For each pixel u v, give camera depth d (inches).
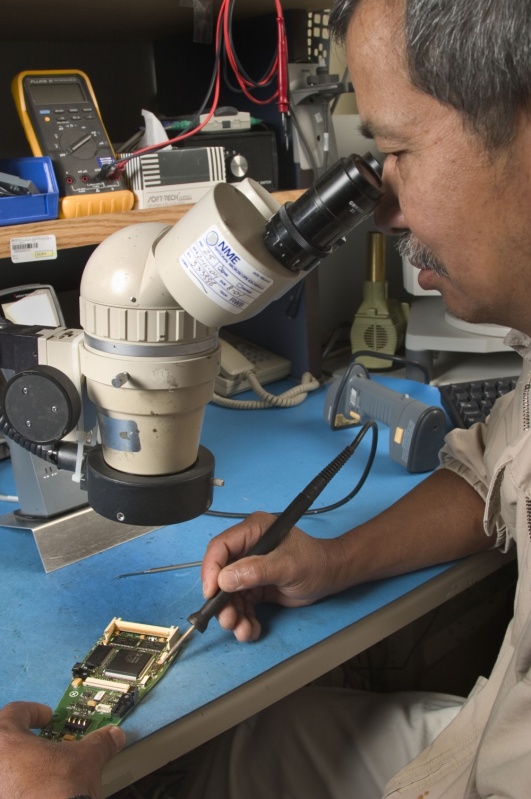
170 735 23.5
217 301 20.5
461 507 33.4
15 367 25.4
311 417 48.6
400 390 51.2
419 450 40.1
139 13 42.6
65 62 50.5
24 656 26.7
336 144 54.7
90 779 20.7
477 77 18.0
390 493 38.5
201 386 22.5
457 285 22.8
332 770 32.5
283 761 33.2
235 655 26.7
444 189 20.3
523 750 22.7
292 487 39.0
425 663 53.0
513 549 34.1
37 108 38.0
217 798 32.4
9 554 33.5
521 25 17.1
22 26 43.2
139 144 43.8
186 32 50.4
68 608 29.5
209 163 42.1
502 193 19.7
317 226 20.1
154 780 44.0
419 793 27.9
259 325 56.5
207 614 27.5
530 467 24.8
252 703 25.5
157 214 39.9
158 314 21.2
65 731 23.3
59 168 37.7
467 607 55.2
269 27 48.1
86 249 52.6
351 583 30.4
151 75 55.6
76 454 25.0
